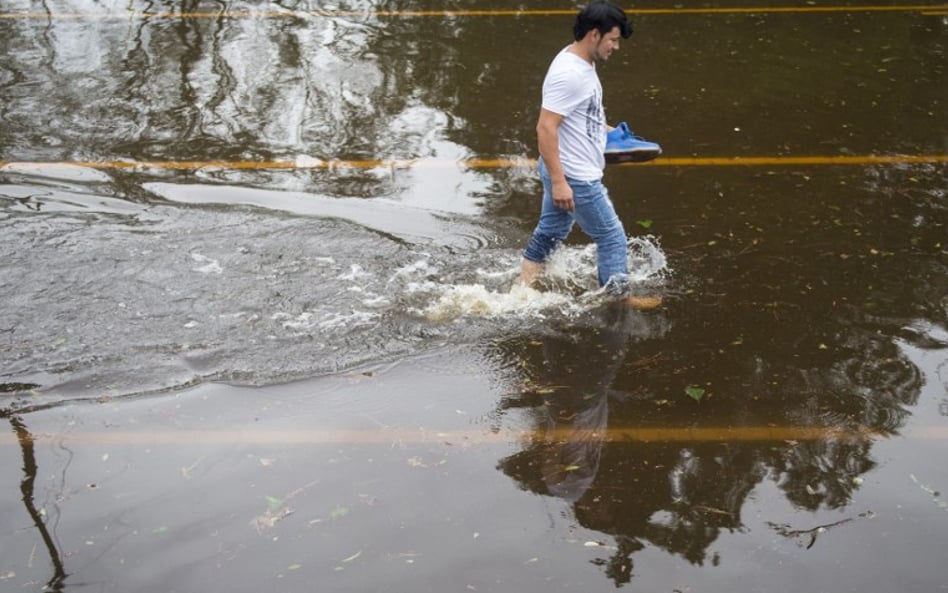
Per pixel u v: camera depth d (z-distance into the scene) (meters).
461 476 4.44
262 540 3.99
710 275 6.31
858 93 9.52
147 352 5.36
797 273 6.33
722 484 4.42
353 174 7.73
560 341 5.59
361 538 4.02
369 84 9.57
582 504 4.27
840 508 4.26
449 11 12.00
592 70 5.59
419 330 5.67
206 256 6.38
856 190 7.53
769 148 8.28
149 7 11.91
